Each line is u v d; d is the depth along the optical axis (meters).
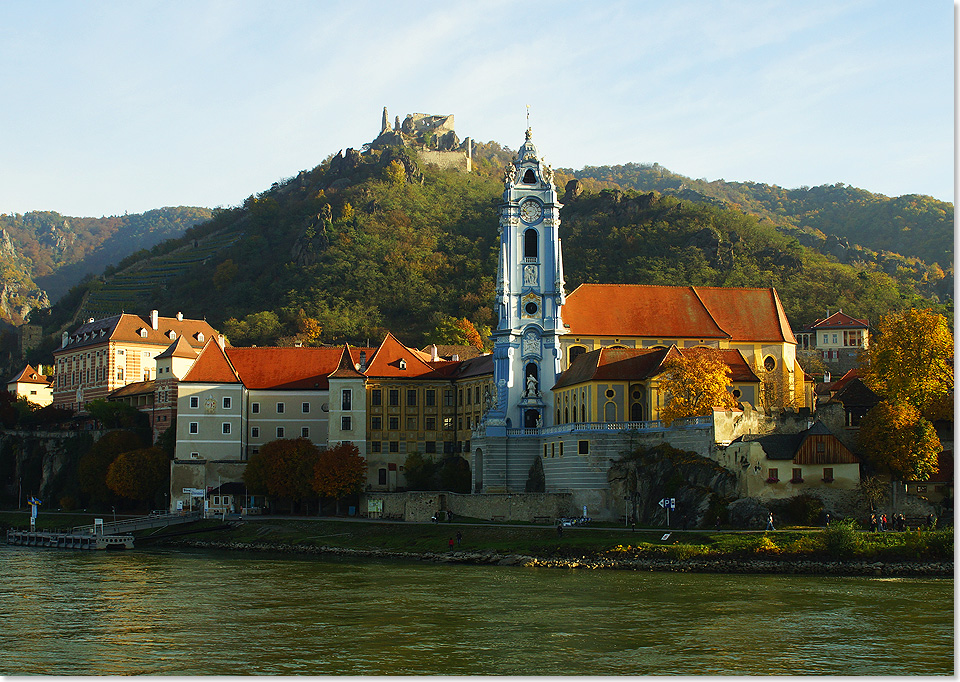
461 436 198.25
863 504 136.00
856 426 150.00
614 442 158.25
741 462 138.38
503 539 142.62
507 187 184.12
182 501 192.62
